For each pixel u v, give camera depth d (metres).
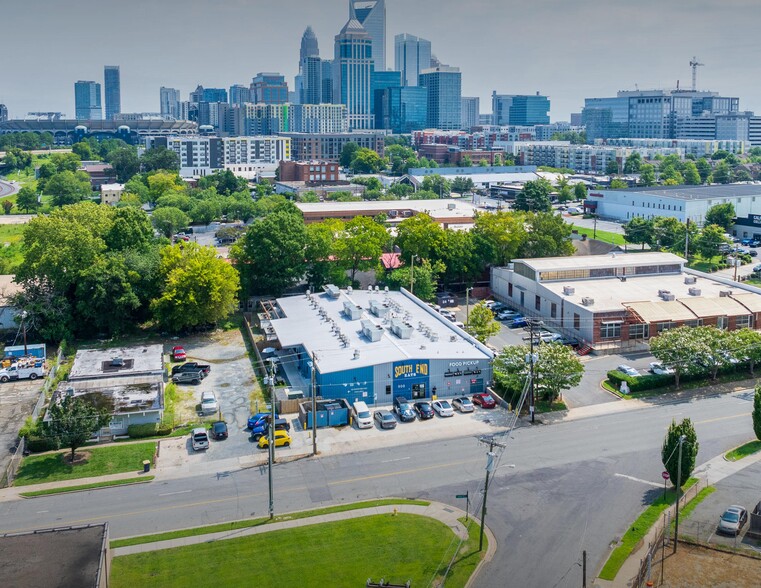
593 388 106.62
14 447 89.94
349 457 86.50
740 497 76.50
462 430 93.50
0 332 132.25
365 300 139.00
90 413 89.12
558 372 97.94
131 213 146.25
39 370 113.81
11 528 71.69
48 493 78.88
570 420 96.06
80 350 118.12
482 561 65.94
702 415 97.19
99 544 61.59
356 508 75.00
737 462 84.19
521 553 67.12
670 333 109.31
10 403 104.19
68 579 56.53
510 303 152.25
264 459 86.56
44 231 133.75
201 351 125.44
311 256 152.50
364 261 158.00
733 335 110.50
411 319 124.56
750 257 194.25
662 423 94.75
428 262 155.12
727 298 132.50
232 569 65.06
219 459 86.75
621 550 67.25
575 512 73.75
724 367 108.94
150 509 75.44
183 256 135.88
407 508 74.94
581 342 126.44
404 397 102.75
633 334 125.31
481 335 118.94
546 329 134.50
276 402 99.25
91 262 134.00
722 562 64.81
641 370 113.12
